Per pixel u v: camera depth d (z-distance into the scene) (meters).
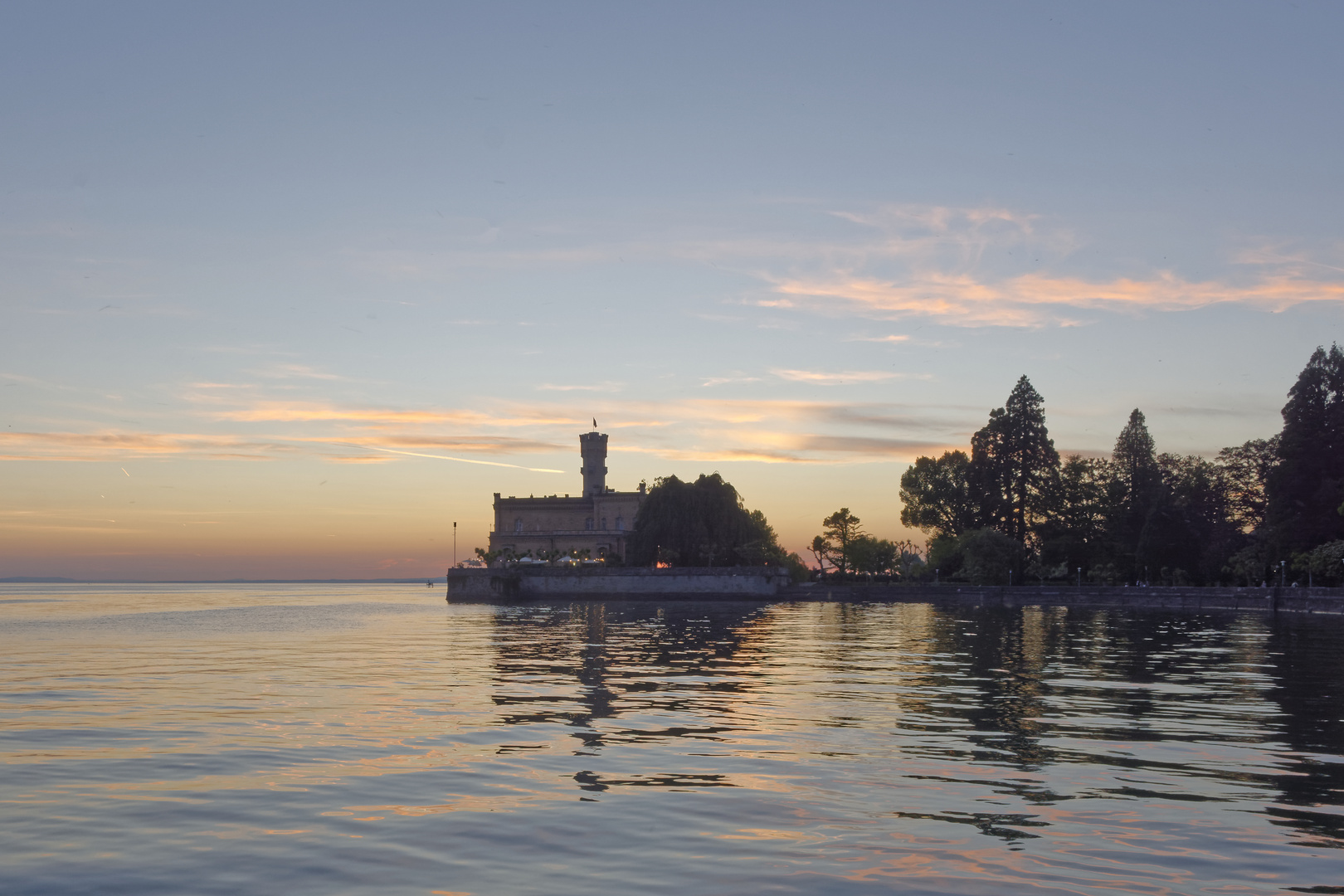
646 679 36.19
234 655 48.91
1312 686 33.91
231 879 13.40
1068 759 20.61
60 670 40.84
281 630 74.75
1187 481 133.50
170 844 14.91
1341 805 16.89
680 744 22.31
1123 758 20.72
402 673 38.78
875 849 14.51
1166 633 66.25
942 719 26.02
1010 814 16.30
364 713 27.31
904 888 12.97
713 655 48.09
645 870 13.61
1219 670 39.62
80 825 15.91
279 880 13.36
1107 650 50.56
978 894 12.74
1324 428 112.69
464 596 143.75
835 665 42.50
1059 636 62.75
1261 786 18.19
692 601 139.50
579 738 23.20
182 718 26.53
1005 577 132.75
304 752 21.55
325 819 16.14
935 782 18.56
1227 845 14.67
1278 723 25.38
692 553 144.50
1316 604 91.50
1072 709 27.94
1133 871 13.55
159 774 19.38
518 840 14.95
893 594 139.38
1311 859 14.01
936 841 14.84
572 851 14.41
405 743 22.61
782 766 19.94
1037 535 143.50
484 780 18.77
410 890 12.95
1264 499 129.12
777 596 141.00
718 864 13.83
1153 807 16.73
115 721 26.02
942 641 58.16
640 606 127.25
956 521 149.62
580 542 199.38
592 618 94.25
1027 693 31.95
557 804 16.95
